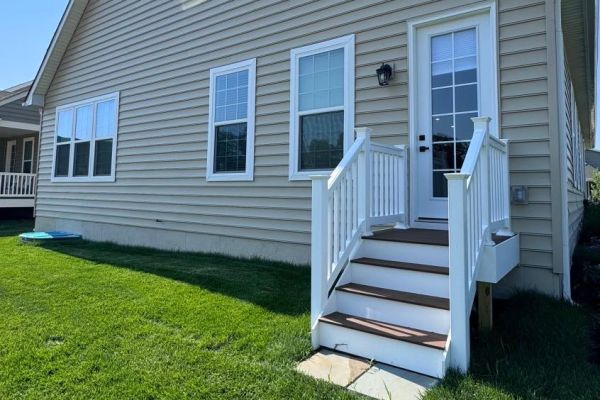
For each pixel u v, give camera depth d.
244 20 6.05
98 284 4.49
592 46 6.27
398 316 2.84
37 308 3.66
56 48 9.22
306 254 5.27
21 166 15.12
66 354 2.71
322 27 5.20
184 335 3.05
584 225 9.22
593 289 3.87
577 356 2.58
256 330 3.11
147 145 7.44
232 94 6.15
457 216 2.52
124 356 2.68
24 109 13.71
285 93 5.52
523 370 2.40
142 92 7.58
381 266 3.18
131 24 7.86
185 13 6.90
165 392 2.24
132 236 7.59
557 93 3.67
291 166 5.41
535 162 3.75
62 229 9.12
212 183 6.36
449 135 4.25
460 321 2.47
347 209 3.34
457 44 4.25
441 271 2.92
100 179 8.29
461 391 2.19
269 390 2.26
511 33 3.90
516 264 3.66
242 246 5.94
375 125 4.69
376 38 4.75
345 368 2.56
